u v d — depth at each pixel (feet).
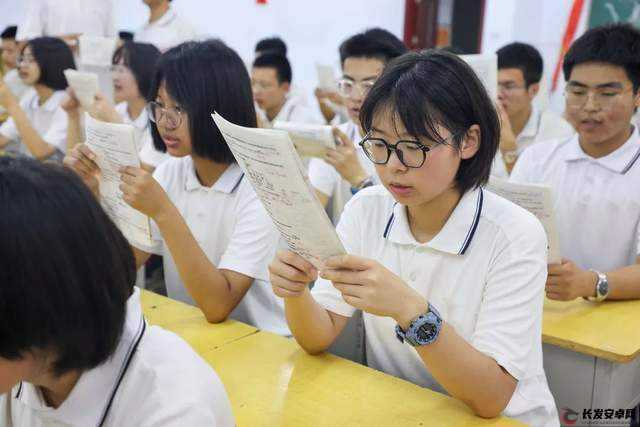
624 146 5.97
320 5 18.12
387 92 3.14
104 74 10.77
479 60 6.47
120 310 1.96
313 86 18.47
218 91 4.75
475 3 16.25
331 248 2.94
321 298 4.10
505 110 8.74
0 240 1.68
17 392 2.31
